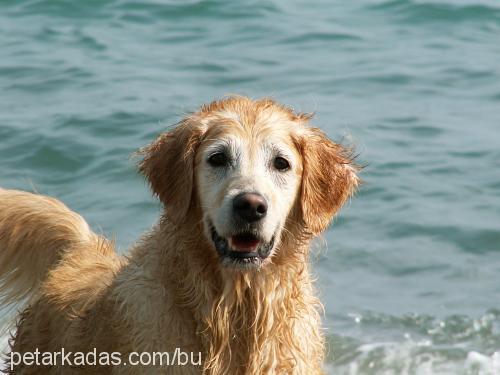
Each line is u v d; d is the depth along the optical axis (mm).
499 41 21234
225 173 8133
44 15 22375
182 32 21547
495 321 12375
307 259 8719
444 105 18156
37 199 10164
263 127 8266
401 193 15211
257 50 20641
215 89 18438
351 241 14148
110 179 15336
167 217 8414
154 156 8508
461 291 13062
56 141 16281
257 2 23125
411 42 21219
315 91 18531
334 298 12906
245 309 8430
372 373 11461
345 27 21984
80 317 8859
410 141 16672
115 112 17188
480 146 16484
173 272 8344
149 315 8211
